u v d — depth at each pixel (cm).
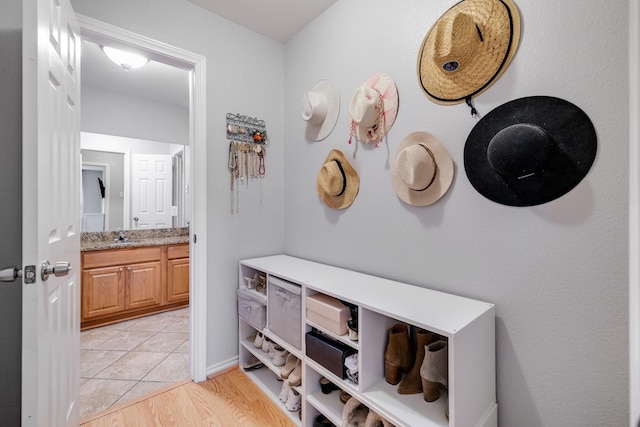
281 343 162
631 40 55
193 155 191
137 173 336
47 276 95
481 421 110
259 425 151
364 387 121
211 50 195
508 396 118
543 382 110
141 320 291
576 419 104
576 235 102
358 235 175
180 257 320
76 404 138
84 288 266
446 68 125
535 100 109
